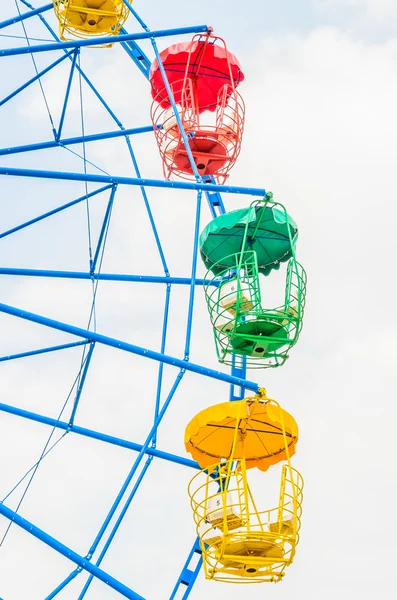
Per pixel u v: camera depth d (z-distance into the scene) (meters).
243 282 20.59
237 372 21.61
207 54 25.95
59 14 27.05
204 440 20.88
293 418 20.27
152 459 22.45
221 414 19.81
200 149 24.75
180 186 21.44
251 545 18.70
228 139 24.75
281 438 20.80
